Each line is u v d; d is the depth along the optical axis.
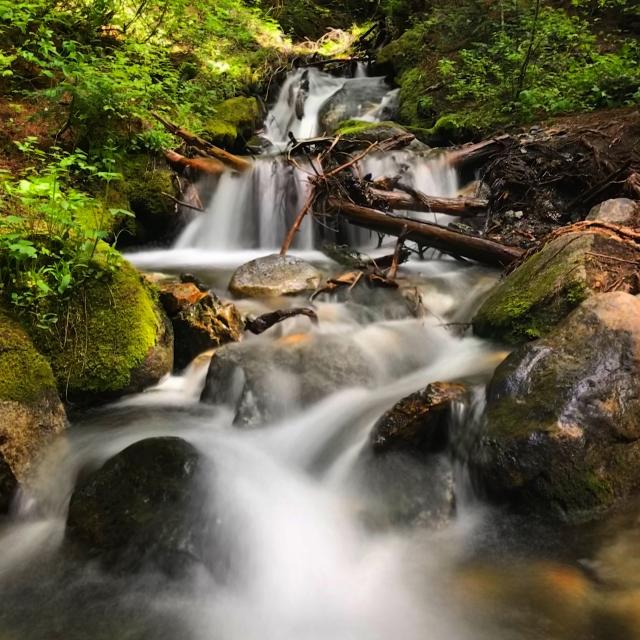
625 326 3.44
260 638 2.62
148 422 4.14
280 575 2.92
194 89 9.73
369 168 8.22
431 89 11.62
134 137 7.88
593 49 10.79
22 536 3.32
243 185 8.33
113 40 9.61
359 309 5.57
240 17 12.93
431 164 8.35
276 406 4.14
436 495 3.33
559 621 2.56
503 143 8.42
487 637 2.53
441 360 4.79
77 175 7.09
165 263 7.32
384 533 3.18
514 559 2.96
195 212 8.26
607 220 5.34
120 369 4.38
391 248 7.77
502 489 3.20
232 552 2.95
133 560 2.92
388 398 4.16
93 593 2.87
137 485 3.17
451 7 12.92
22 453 3.54
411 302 5.66
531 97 9.33
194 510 3.06
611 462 3.18
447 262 6.85
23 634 2.65
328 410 4.18
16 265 4.20
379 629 2.64
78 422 4.12
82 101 7.13
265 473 3.54
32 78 8.02
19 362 3.80
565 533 3.06
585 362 3.35
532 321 4.50
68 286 4.29
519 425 3.22
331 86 14.05
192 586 2.82
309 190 7.65
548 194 7.16
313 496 3.46
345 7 18.59
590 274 4.38
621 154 7.36
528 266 4.94
